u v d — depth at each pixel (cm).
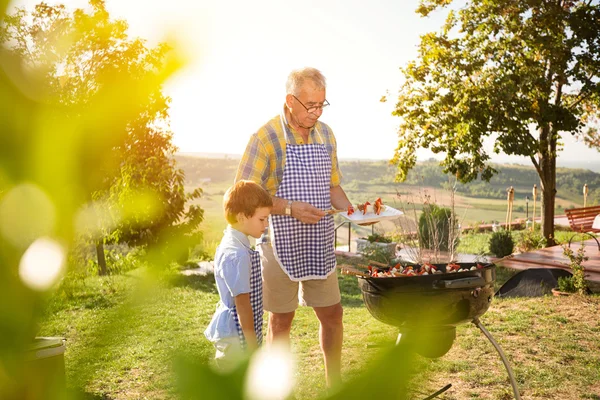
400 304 292
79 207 27
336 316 380
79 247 27
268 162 361
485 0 1580
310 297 377
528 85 1520
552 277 824
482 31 1596
